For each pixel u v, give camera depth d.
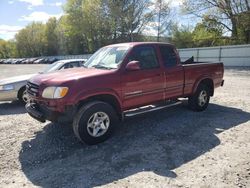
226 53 24.98
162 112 7.11
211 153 4.48
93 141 4.91
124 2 51.69
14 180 3.79
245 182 3.55
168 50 6.28
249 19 28.02
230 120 6.36
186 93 6.68
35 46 101.38
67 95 4.60
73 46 71.56
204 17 32.31
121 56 5.49
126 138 5.27
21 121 6.77
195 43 41.69
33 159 4.46
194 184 3.53
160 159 4.31
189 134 5.43
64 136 5.48
